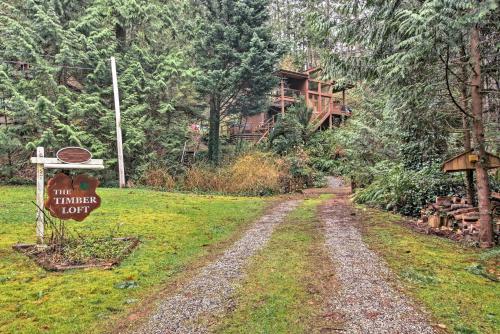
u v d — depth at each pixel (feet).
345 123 74.84
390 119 33.53
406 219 28.07
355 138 42.80
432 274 14.93
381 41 22.31
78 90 56.08
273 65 61.05
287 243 20.44
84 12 55.83
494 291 13.21
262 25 61.26
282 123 65.31
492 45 20.52
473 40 20.11
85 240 20.06
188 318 11.18
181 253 18.83
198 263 17.12
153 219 27.17
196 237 22.34
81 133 49.65
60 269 15.79
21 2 51.11
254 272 15.35
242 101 68.28
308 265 16.16
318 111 79.41
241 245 20.29
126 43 58.08
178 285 14.14
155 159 55.36
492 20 19.39
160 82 54.80
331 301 12.17
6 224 24.08
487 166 20.24
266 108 73.26
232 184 49.26
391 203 31.32
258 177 49.83
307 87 78.13
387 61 20.15
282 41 62.75
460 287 13.47
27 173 49.90
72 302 12.50
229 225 26.43
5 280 14.49
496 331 10.21
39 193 19.26
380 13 21.89
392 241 20.39
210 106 61.77
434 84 20.88
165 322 10.96
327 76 25.38
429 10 15.42
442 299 12.32
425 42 16.70
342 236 21.91
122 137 53.42
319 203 39.17
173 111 57.93
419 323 10.60
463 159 21.31
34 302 12.45
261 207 35.86
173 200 37.52
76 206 19.36
